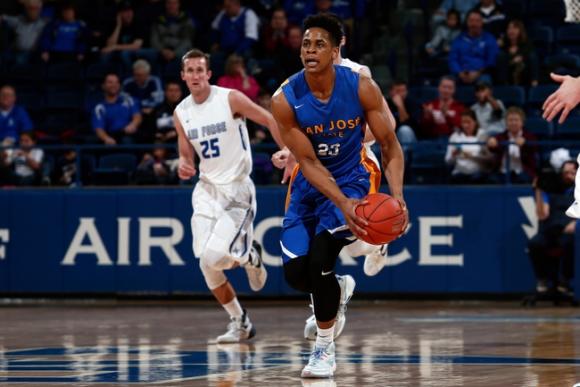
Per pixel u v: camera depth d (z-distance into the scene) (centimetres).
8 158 1939
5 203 1900
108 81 2027
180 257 1850
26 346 1098
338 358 940
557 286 1728
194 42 2347
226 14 2288
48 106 2242
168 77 2214
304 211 823
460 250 1794
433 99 2122
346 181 814
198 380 779
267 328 1329
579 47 2255
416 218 1803
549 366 857
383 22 2409
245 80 2025
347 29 2283
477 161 1820
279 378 789
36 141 2052
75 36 2375
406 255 1805
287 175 993
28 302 1886
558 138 1969
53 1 2541
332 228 796
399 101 1956
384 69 2238
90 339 1182
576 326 1314
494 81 2123
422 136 1961
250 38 2266
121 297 1894
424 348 1037
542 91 2072
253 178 1859
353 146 809
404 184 1864
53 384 763
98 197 1873
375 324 1372
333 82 784
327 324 799
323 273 788
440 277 1797
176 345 1101
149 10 2416
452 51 2153
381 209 750
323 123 786
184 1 2484
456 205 1794
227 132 1111
